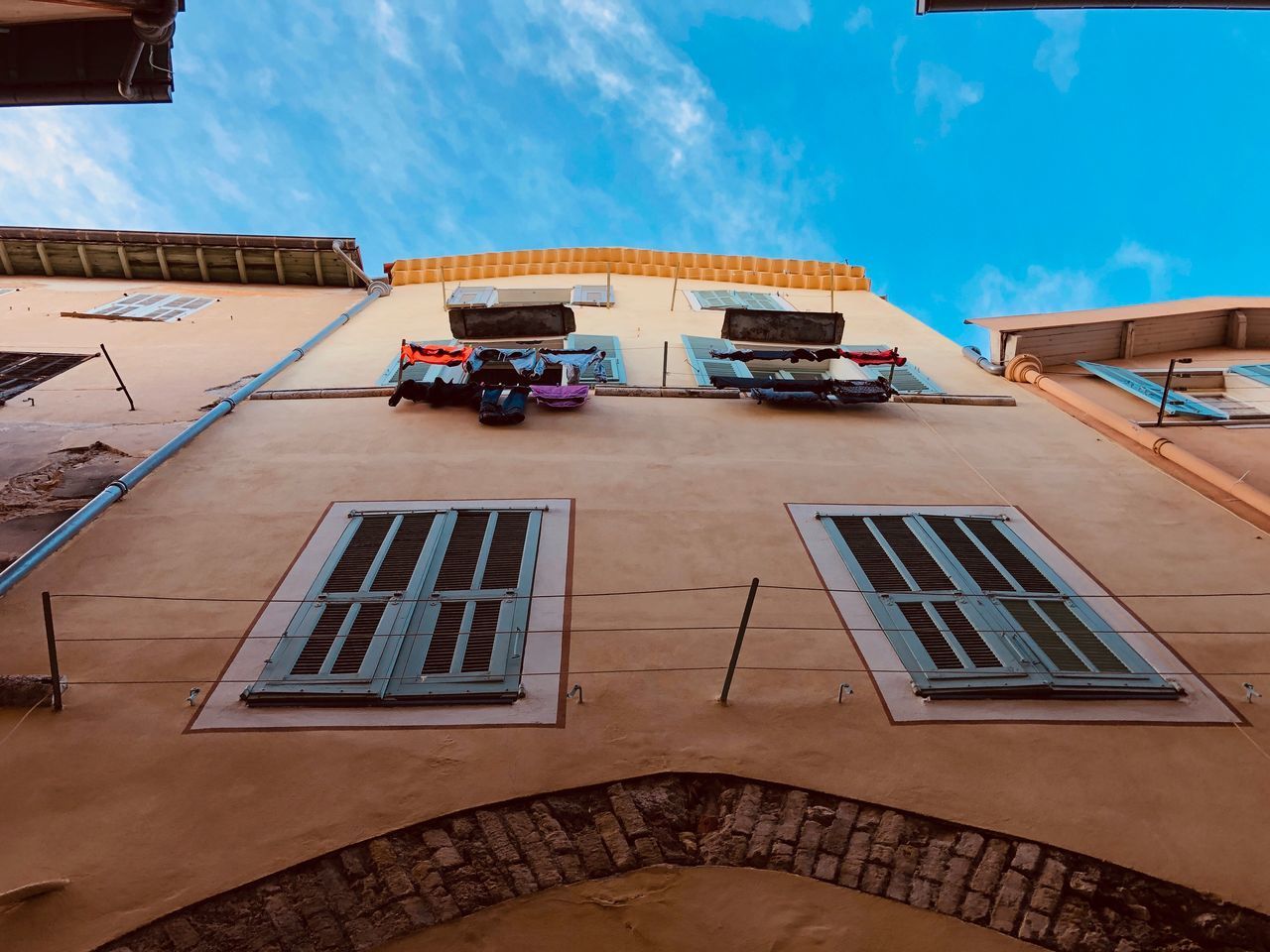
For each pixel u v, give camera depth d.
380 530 7.48
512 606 6.52
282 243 18.00
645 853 4.86
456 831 4.89
